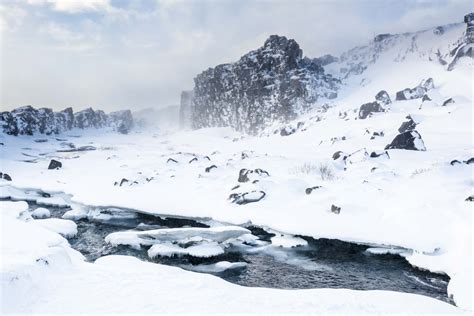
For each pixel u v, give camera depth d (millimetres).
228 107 184625
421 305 10500
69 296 10375
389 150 44594
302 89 144250
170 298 10398
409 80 141250
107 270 12609
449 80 120750
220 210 27750
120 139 159375
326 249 21141
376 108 95000
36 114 153500
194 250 20891
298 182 30500
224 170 43312
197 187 35062
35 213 31172
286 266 19203
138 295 10539
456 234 18641
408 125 66500
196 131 172875
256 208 27031
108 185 41094
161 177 42094
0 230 18609
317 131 91688
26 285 10477
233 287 11500
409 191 25031
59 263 12438
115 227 27828
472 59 132875
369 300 10773
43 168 61000
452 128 63938
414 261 18203
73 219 30625
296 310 9914
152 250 20969
